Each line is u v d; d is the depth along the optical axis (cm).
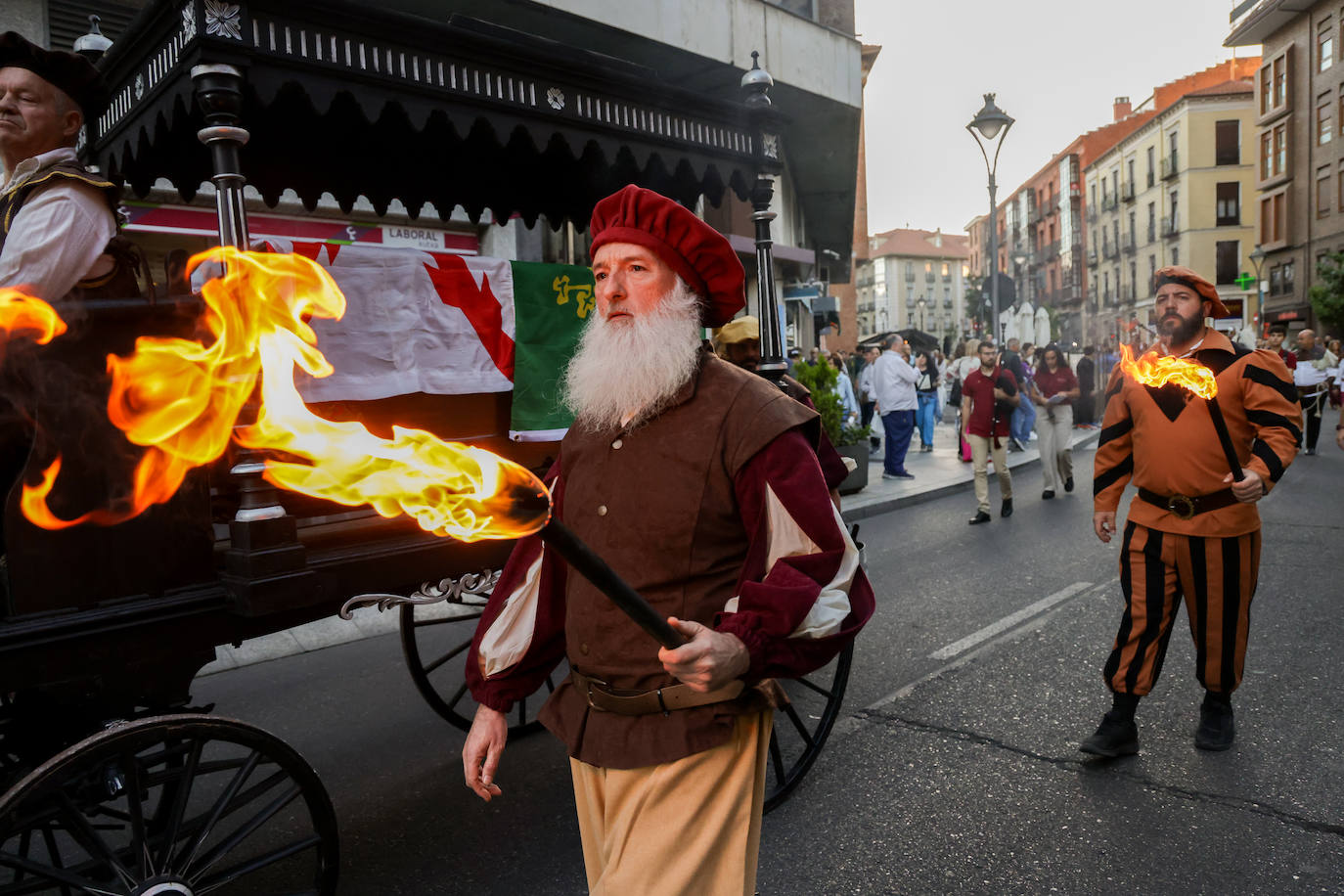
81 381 218
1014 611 555
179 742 229
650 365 162
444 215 500
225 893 286
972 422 873
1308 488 987
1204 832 299
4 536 211
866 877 281
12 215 242
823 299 2016
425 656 533
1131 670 349
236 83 255
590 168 514
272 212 784
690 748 157
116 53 310
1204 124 5097
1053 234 7319
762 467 159
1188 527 339
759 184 430
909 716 403
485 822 331
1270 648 468
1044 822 310
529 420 347
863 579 167
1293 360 1348
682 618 159
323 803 243
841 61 1315
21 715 243
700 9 1075
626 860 159
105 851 212
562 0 909
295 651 547
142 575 229
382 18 292
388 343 303
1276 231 4262
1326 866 278
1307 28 3962
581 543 124
